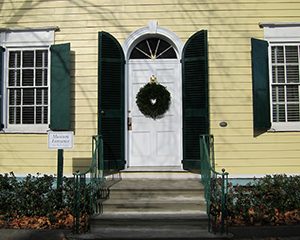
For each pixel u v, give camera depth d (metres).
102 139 8.84
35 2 9.32
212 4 9.16
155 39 9.43
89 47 9.20
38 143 9.09
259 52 8.91
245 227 6.99
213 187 7.31
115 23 9.24
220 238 6.69
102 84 9.00
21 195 7.56
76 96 9.13
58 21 9.27
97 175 8.38
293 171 8.81
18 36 9.30
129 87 9.39
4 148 9.12
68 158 9.03
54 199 7.55
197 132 8.84
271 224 7.20
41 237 6.85
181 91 9.20
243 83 9.00
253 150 8.87
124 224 7.16
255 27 9.09
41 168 9.04
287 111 9.02
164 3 9.22
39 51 9.30
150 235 6.80
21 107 9.24
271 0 9.12
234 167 8.84
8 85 9.26
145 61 9.44
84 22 9.25
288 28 9.07
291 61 9.09
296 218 7.27
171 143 9.27
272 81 9.05
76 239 6.68
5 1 9.38
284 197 7.39
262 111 8.81
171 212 7.50
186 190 7.96
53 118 8.94
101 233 6.93
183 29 9.16
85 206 7.39
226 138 8.90
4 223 7.29
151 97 9.23
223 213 6.88
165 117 9.34
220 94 8.98
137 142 9.32
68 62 8.96
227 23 9.10
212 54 9.05
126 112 9.28
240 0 9.12
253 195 7.43
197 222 7.09
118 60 9.15
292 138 8.88
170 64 9.39
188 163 8.86
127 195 7.98
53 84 8.98
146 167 9.19
